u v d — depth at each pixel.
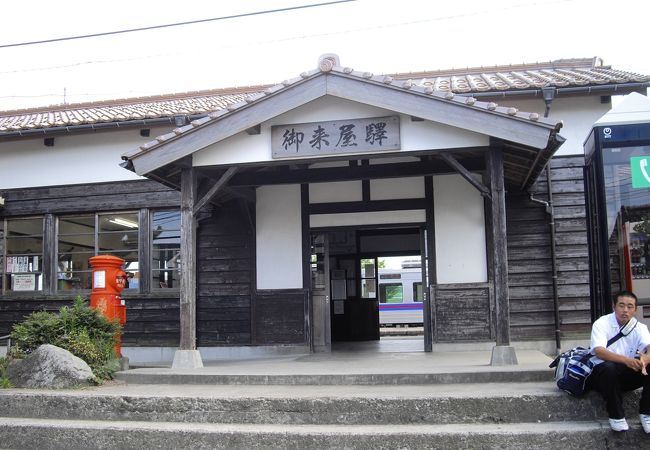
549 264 9.02
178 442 5.10
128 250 10.35
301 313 9.45
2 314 10.54
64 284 10.51
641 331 4.94
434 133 6.79
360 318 12.33
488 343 8.87
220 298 9.78
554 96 8.78
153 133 10.35
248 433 4.98
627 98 6.30
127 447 5.20
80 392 5.94
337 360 8.03
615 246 6.22
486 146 6.69
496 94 8.81
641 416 4.62
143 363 9.84
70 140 10.62
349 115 6.98
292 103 6.87
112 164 10.45
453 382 5.93
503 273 6.54
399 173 8.07
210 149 7.25
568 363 5.06
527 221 9.13
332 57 6.86
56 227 10.62
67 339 6.78
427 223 9.20
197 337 9.77
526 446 4.68
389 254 12.79
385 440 4.78
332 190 9.55
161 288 10.16
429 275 9.11
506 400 5.09
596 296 6.50
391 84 6.60
